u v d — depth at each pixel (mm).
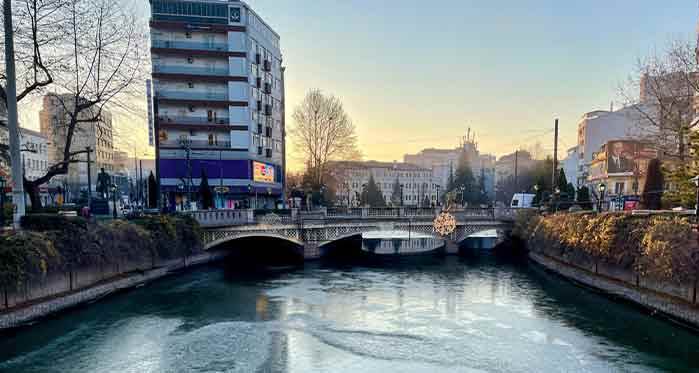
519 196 48531
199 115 47500
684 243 16500
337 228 33625
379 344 15180
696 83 26141
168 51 45625
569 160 74188
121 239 21844
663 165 23406
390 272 30094
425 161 190750
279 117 58469
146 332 16188
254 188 48125
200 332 16281
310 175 56062
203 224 29609
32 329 15133
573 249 25812
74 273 18188
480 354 14242
